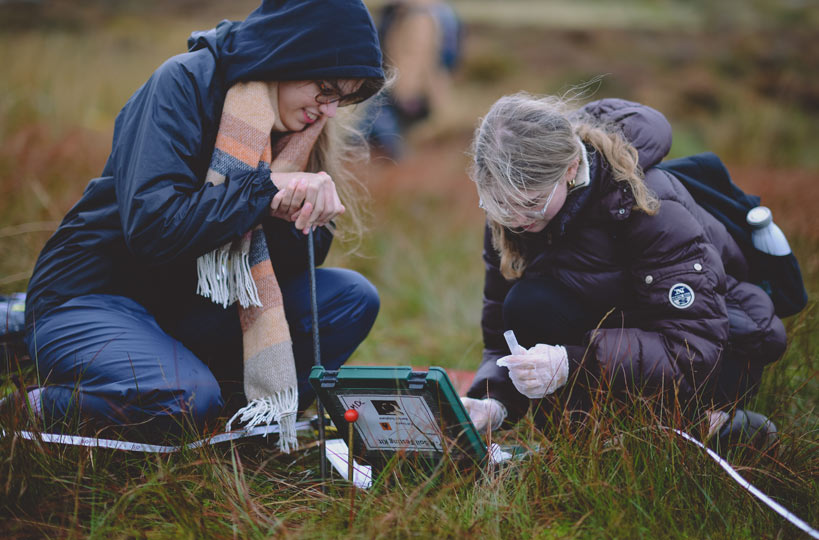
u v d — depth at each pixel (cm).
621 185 263
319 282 302
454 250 625
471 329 479
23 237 452
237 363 294
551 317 282
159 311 287
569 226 272
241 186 253
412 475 251
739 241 290
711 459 247
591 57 1675
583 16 2064
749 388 282
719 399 278
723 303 261
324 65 260
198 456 252
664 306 262
